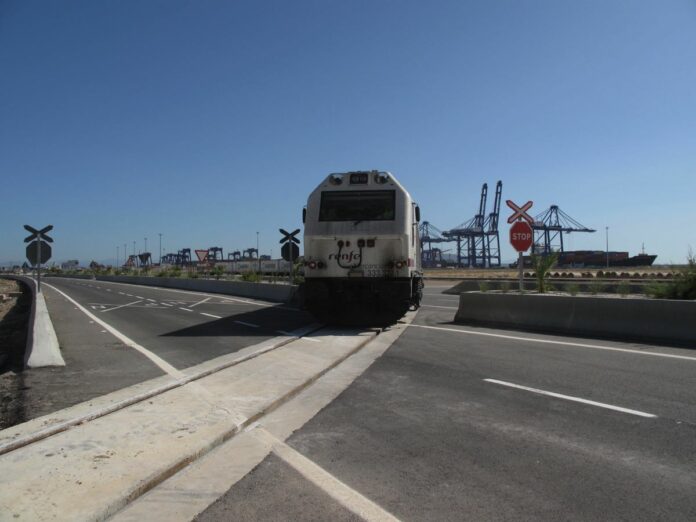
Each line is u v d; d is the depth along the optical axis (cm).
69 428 577
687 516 394
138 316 1936
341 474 478
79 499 411
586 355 1039
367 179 1484
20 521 377
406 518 396
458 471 482
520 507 411
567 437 569
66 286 5112
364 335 1323
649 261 12912
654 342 1191
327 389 800
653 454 517
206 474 479
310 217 1488
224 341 1259
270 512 408
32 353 1010
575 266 13450
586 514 399
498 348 1140
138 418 614
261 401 696
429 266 18675
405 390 787
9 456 493
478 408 684
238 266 7925
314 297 1465
